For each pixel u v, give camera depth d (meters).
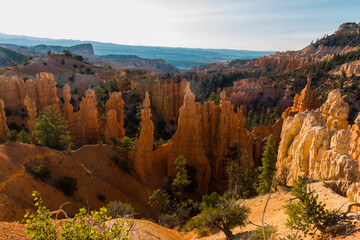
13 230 13.05
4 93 82.44
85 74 150.00
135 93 108.94
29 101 60.28
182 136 58.19
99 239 9.82
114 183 47.81
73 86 132.62
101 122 75.50
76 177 41.03
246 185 45.91
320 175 24.11
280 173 32.94
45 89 85.75
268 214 22.52
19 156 35.44
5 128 52.19
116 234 10.37
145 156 55.75
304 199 13.54
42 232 9.71
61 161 40.62
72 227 10.28
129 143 51.91
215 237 24.12
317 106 76.31
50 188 35.34
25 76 122.00
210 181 63.06
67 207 35.66
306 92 77.00
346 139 23.03
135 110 103.31
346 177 20.50
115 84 118.00
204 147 63.47
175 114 108.75
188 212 41.88
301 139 31.03
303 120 34.81
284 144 36.03
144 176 53.88
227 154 60.53
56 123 61.00
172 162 57.94
